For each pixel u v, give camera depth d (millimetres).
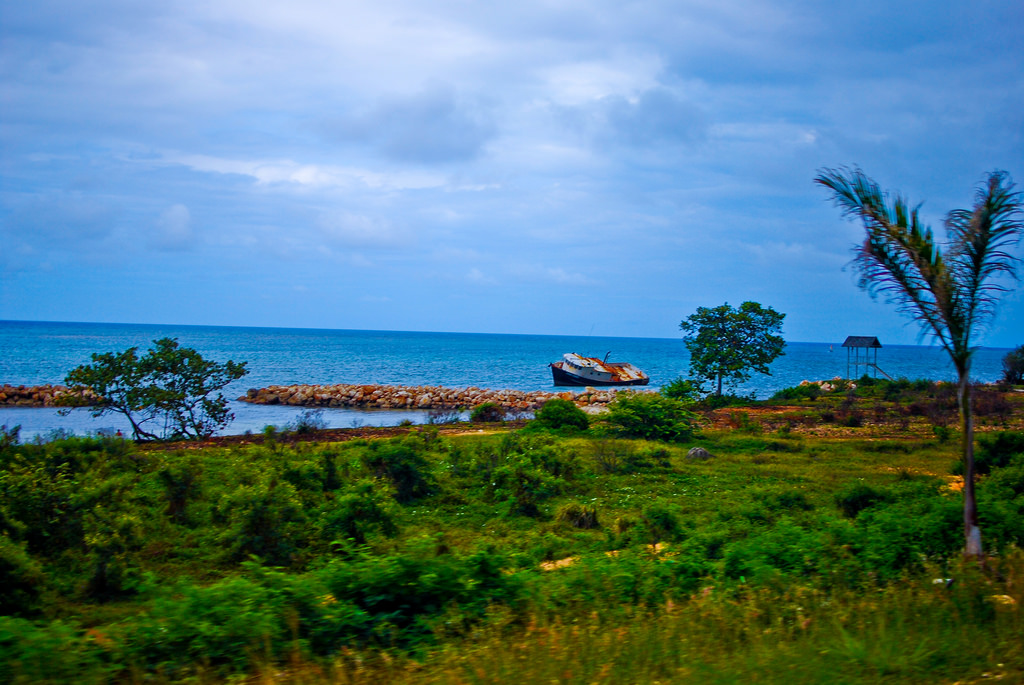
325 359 110125
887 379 49125
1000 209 6688
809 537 7809
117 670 4441
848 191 7098
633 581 6789
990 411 29203
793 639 4953
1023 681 3938
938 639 4602
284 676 4277
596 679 4164
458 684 4152
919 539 7418
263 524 10172
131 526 10133
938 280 6793
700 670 4199
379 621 5414
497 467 16156
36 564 8383
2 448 15008
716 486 16125
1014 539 7410
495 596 6047
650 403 25562
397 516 12758
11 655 4301
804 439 24656
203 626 4832
